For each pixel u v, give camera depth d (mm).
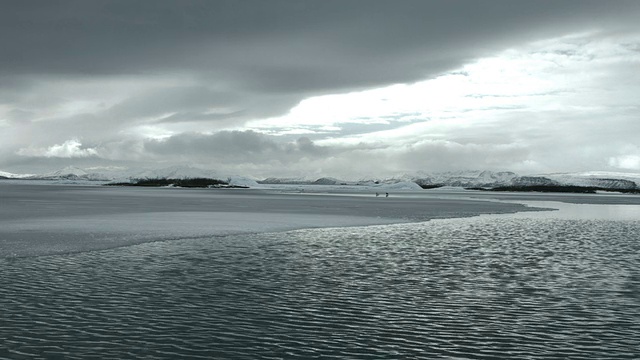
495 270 25859
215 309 18266
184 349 14336
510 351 14391
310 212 69250
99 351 14102
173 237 37844
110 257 28734
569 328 16391
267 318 17281
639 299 20000
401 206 91000
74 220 50594
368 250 32469
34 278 22938
